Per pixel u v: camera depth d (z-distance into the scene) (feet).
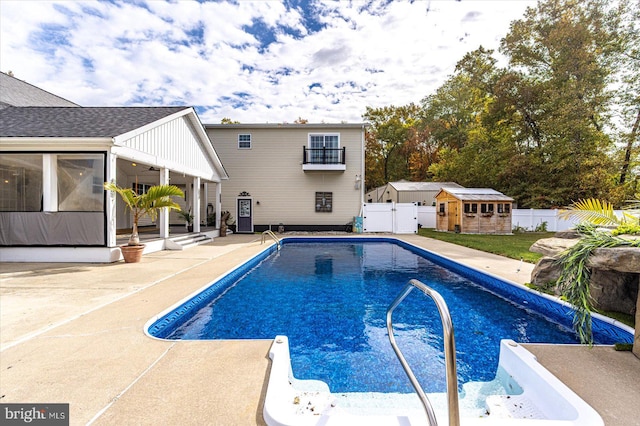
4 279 17.89
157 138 30.35
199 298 15.51
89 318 11.47
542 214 52.49
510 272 19.84
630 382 7.29
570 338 12.18
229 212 51.85
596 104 54.49
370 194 99.25
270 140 53.16
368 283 20.84
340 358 10.52
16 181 24.20
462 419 5.82
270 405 6.13
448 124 104.63
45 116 28.91
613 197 53.62
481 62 79.56
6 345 9.18
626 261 8.98
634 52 52.90
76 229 24.08
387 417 5.82
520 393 8.07
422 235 45.96
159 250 30.50
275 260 29.84
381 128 109.91
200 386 7.01
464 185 79.51
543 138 65.16
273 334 12.54
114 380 7.27
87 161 24.34
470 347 11.37
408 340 12.05
